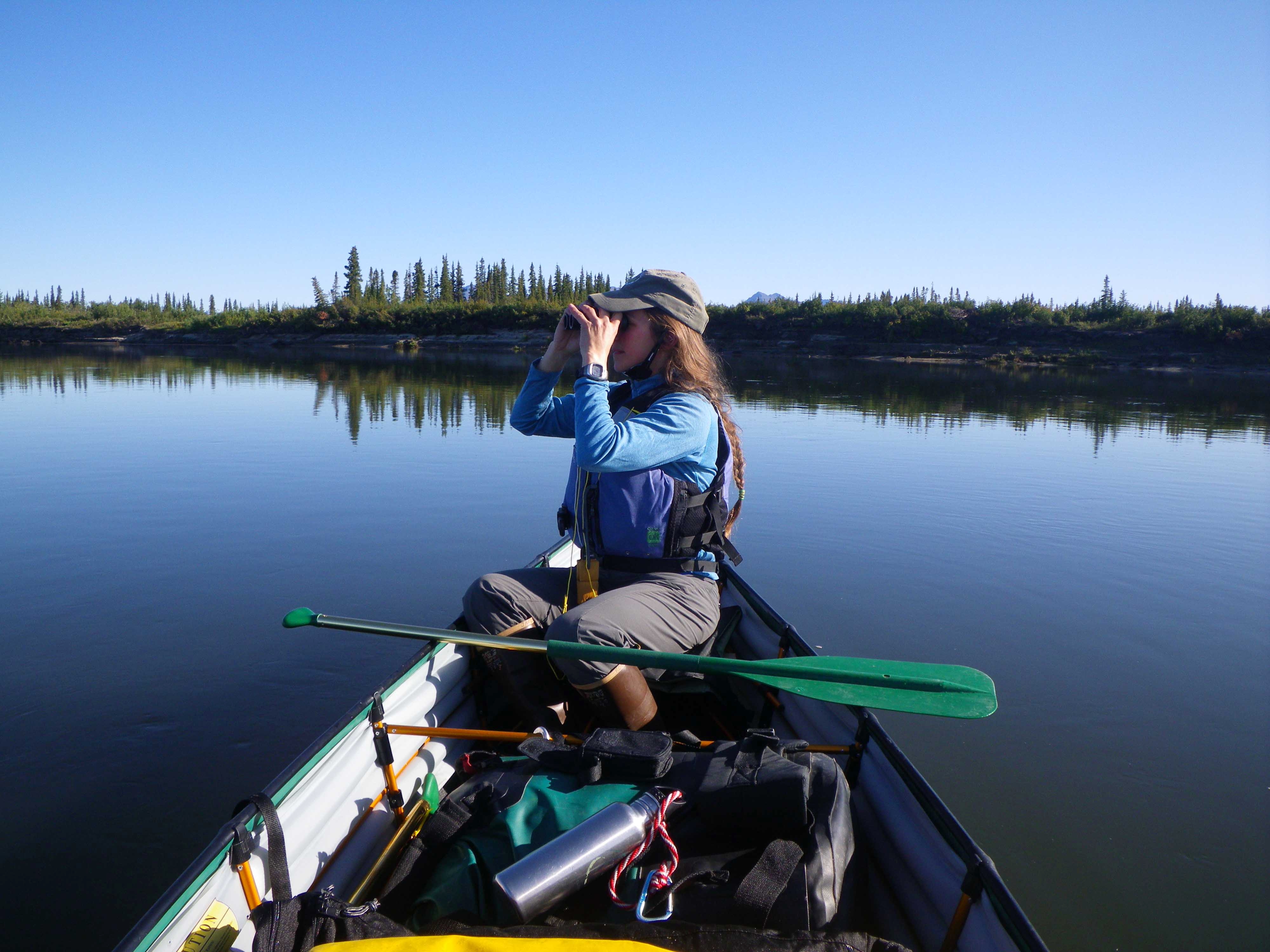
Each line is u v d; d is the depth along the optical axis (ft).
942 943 4.78
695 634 7.24
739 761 5.30
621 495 7.36
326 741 5.57
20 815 9.51
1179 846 9.37
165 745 11.00
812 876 4.59
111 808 9.68
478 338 194.80
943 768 10.96
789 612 16.62
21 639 14.28
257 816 4.75
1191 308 207.92
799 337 177.17
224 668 13.30
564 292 259.39
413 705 6.90
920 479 31.17
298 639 14.42
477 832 5.26
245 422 45.83
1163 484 30.94
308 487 27.63
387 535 21.44
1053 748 11.51
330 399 60.13
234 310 286.25
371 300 243.81
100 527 21.85
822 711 7.36
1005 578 18.92
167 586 17.12
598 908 4.76
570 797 5.29
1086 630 15.81
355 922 4.18
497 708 8.12
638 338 7.57
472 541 20.97
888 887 5.50
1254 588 18.34
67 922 7.91
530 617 7.70
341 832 5.56
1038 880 8.82
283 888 4.71
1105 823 9.80
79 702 12.10
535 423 8.97
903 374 115.75
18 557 19.04
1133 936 8.02
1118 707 12.67
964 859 4.75
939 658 14.46
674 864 4.79
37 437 39.06
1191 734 11.85
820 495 28.02
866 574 19.16
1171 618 16.47
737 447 8.30
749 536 22.59
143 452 34.65
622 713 6.68
